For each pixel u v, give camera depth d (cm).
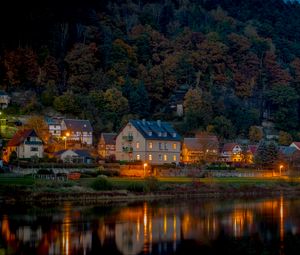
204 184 11362
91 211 7756
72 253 4841
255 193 11731
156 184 10481
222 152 19175
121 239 5525
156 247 5172
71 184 9888
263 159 15775
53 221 6638
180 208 8344
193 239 5609
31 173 11331
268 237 5756
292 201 9825
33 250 4944
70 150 15038
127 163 13712
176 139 15812
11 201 8700
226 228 6325
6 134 18038
